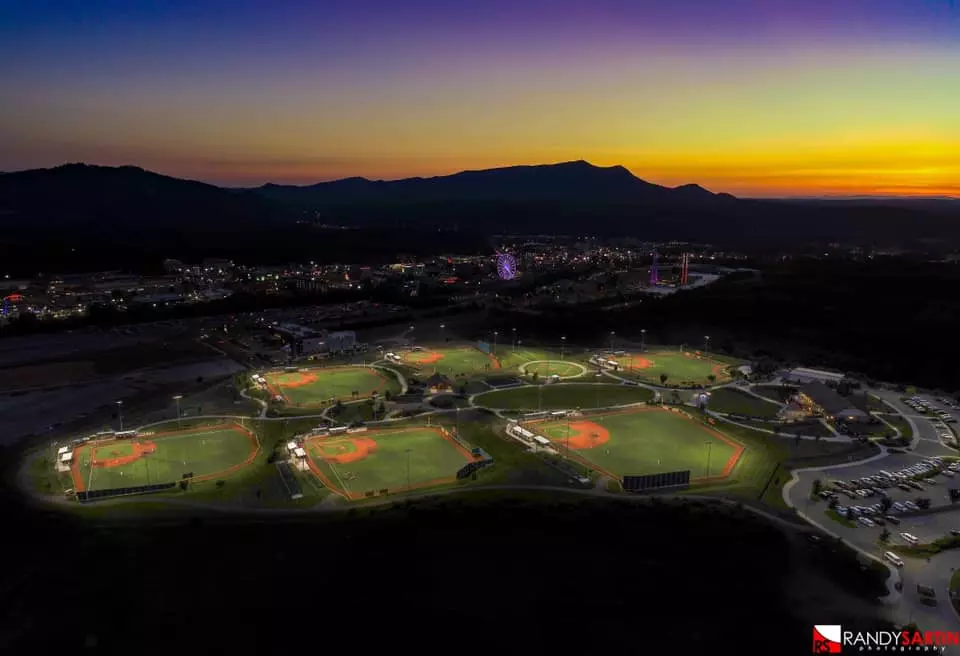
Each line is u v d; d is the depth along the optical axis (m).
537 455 138.12
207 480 123.81
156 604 82.19
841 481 125.94
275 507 112.25
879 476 128.00
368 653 73.56
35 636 75.75
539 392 187.00
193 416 163.25
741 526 105.50
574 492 119.38
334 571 90.50
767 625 79.19
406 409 169.12
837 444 146.88
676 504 114.00
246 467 130.50
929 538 103.81
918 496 119.69
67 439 146.75
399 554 95.00
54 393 185.75
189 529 103.12
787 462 136.25
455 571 90.44
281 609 81.38
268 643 74.94
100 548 96.19
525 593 85.38
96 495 115.12
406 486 121.31
